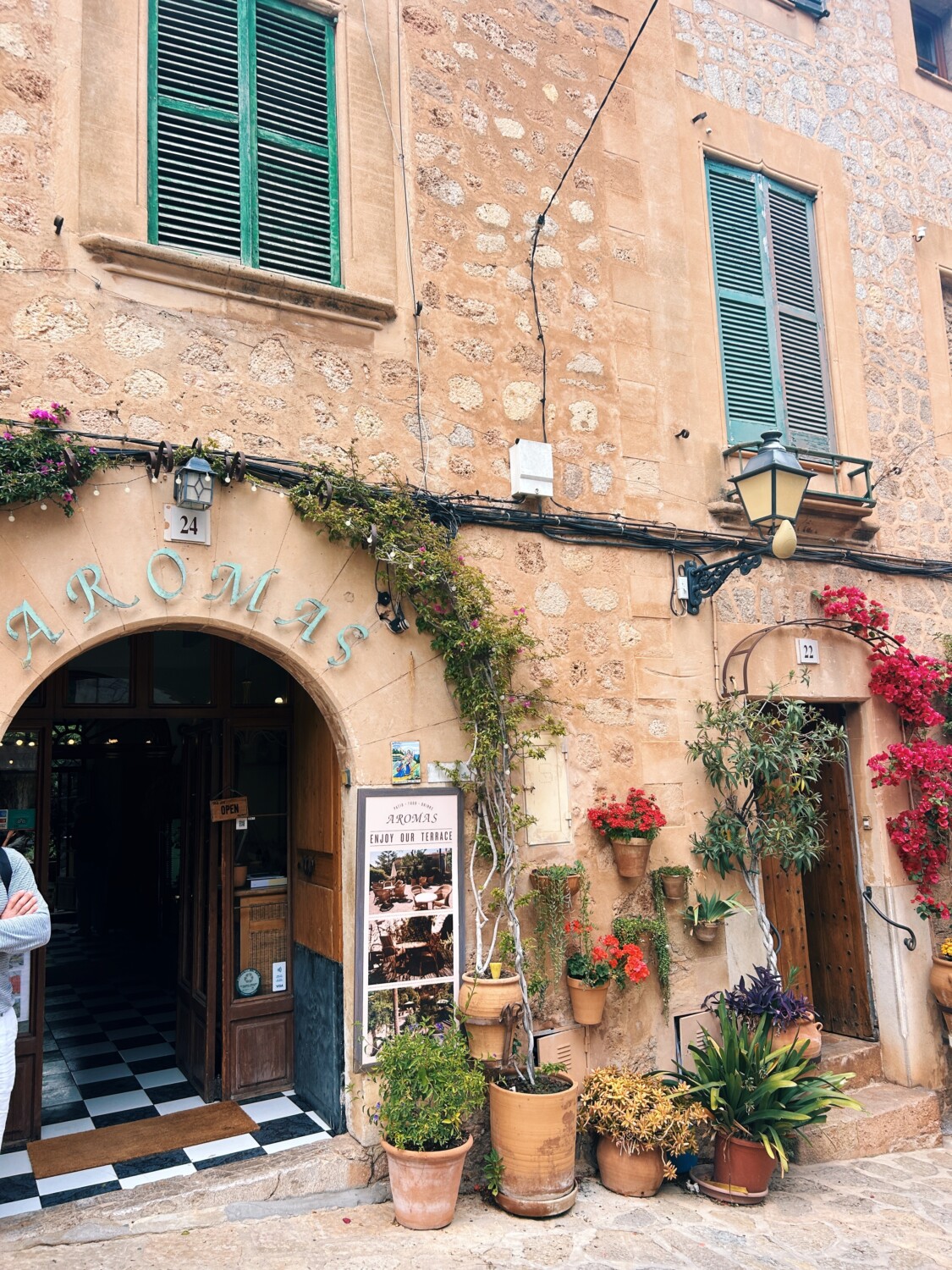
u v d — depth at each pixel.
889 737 6.67
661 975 5.11
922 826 6.44
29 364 3.90
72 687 4.89
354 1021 4.31
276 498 4.34
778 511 4.95
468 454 5.05
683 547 5.76
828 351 6.95
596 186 5.86
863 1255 4.13
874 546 6.88
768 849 5.53
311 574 4.41
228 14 4.72
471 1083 4.04
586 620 5.35
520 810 4.77
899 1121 5.80
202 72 4.61
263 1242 3.70
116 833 10.13
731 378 6.37
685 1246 4.01
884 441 7.10
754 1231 4.28
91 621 3.86
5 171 3.95
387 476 4.72
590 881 5.09
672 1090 4.81
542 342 5.43
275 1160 4.20
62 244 4.02
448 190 5.21
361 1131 4.25
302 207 4.79
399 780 4.54
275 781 5.43
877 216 7.44
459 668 4.71
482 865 4.74
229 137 4.63
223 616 4.16
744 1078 4.79
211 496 4.08
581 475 5.47
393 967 4.40
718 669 5.82
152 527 4.03
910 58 7.91
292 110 4.84
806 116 7.12
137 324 4.16
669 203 6.18
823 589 6.49
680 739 5.59
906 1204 4.86
